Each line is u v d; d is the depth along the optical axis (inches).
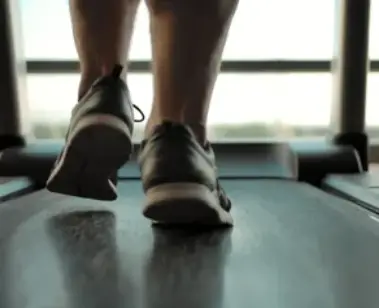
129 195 54.1
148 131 45.9
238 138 85.8
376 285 27.6
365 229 40.1
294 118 102.0
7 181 63.1
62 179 43.8
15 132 76.2
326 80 100.7
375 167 87.9
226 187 60.3
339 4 78.4
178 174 39.9
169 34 41.9
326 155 72.6
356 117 78.6
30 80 98.4
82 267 30.8
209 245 35.6
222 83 100.6
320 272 29.8
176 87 42.6
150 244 35.9
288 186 61.4
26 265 31.3
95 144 41.6
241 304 25.0
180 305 24.8
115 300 25.5
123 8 46.3
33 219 43.6
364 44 77.8
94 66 46.6
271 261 32.0
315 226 41.1
